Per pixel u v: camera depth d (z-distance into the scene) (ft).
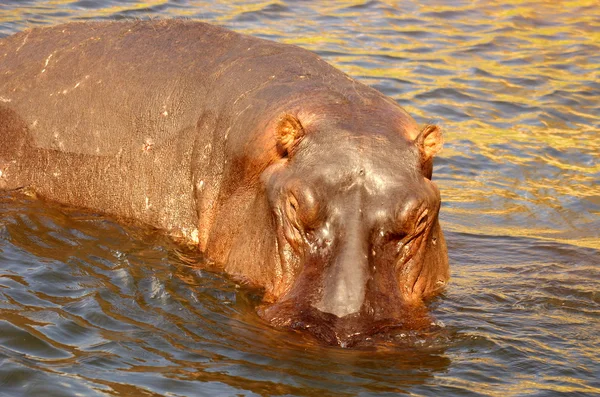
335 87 80.38
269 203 74.13
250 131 79.25
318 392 60.85
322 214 69.56
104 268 79.66
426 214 72.02
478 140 127.65
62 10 163.53
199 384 61.36
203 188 83.82
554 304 78.84
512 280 84.17
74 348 65.62
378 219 69.31
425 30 177.37
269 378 62.34
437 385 62.75
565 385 63.98
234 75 85.25
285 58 85.81
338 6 188.34
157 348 66.33
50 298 73.20
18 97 95.40
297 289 68.59
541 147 127.03
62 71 94.43
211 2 179.52
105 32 96.22
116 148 90.12
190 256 83.05
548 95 146.10
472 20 187.21
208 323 70.59
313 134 73.31
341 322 65.77
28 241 84.12
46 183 93.56
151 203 88.07
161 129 87.61
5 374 61.36
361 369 63.72
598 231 102.27
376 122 74.69
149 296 74.79
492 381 63.98
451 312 75.05
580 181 117.08
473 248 93.76
